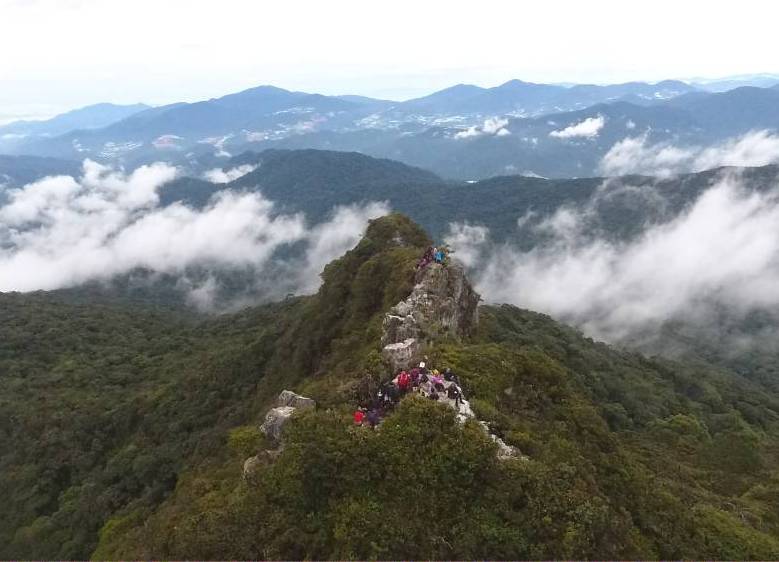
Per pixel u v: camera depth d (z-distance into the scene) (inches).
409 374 845.2
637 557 644.7
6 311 4547.2
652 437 1744.6
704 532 761.0
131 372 3193.9
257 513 662.5
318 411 803.4
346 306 1953.7
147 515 1213.1
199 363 2837.1
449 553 591.2
